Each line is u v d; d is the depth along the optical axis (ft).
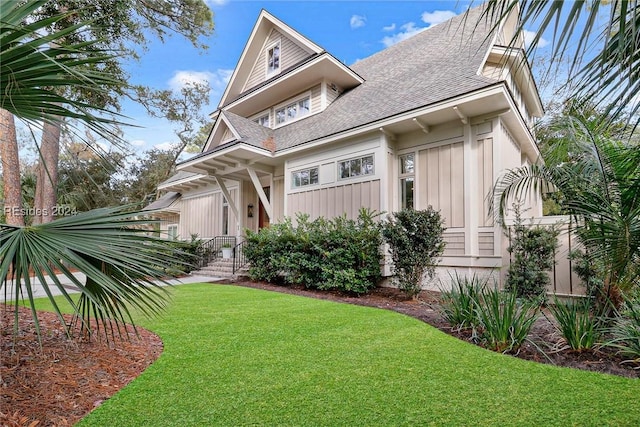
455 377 10.02
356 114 31.86
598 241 12.66
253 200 48.01
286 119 44.01
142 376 10.13
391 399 8.71
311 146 32.30
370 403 8.52
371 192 28.37
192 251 43.93
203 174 45.03
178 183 54.08
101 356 11.29
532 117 43.01
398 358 11.61
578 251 17.11
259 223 47.67
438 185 26.94
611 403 8.41
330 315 18.15
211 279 36.47
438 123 26.84
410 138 28.86
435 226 22.18
